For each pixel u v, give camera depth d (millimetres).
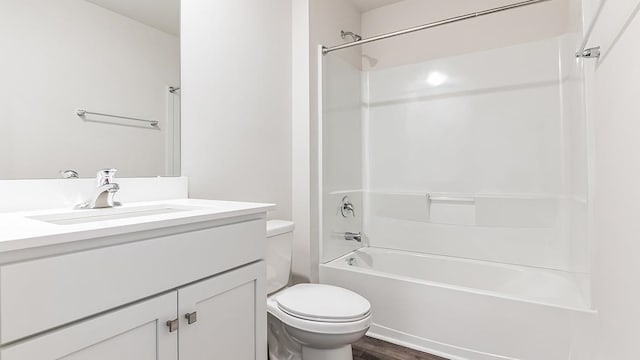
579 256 1804
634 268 942
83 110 1129
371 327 2002
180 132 1451
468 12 2375
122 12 1243
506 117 2225
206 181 1564
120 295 705
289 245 1705
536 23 2152
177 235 830
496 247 2229
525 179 2164
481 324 1676
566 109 2016
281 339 1613
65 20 1083
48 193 1043
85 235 641
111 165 1209
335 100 2385
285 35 2135
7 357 542
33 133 1011
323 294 1548
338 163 2410
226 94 1678
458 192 2383
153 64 1347
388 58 2688
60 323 611
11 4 963
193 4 1507
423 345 1826
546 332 1531
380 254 2521
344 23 2549
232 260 994
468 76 2352
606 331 1249
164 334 791
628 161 986
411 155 2561
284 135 2117
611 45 1135
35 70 1014
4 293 544
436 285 1798
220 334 950
